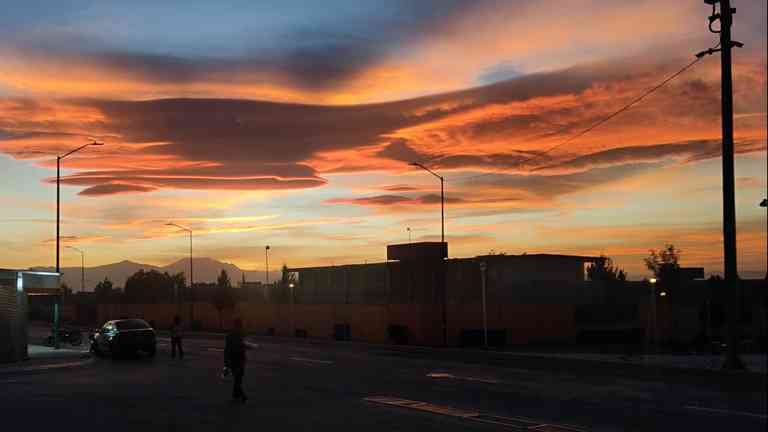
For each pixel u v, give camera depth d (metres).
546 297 50.62
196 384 21.73
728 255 24.33
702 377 22.27
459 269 51.00
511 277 49.69
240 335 17.91
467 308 46.34
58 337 43.72
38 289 34.38
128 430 13.61
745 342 41.22
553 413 14.92
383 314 50.53
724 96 24.52
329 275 61.88
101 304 88.50
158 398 18.36
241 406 16.62
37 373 26.42
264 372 25.00
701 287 57.00
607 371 24.41
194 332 65.06
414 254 52.66
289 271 67.25
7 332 30.27
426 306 47.34
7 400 18.31
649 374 23.22
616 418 14.22
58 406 17.08
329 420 14.36
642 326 50.88
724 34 24.52
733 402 16.45
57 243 42.25
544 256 50.97
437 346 44.00
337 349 38.75
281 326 61.91
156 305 80.31
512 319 46.19
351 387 20.16
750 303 48.09
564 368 25.73
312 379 22.48
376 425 13.68
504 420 14.08
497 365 27.30
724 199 24.52
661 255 58.59
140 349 33.75
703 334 45.25
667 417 14.29
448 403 16.59
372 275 56.81
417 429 13.19
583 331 49.56
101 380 23.33
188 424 14.19
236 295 76.94
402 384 20.73
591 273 65.75
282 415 15.12
